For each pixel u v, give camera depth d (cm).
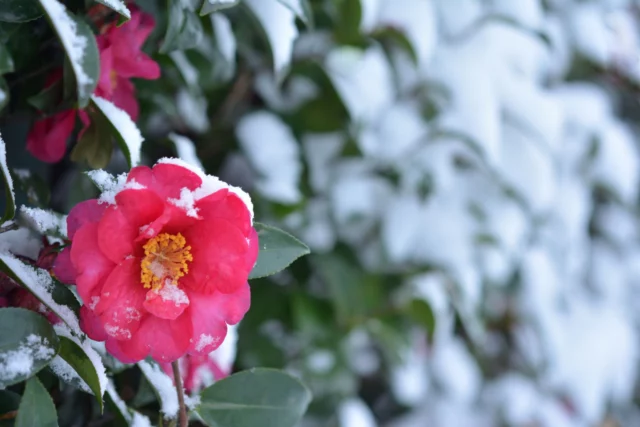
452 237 125
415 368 133
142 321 81
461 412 140
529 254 145
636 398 186
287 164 110
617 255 171
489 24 127
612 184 155
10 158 102
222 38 102
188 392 89
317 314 116
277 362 112
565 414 155
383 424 140
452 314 138
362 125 113
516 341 153
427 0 114
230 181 110
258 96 112
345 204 118
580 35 150
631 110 171
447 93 122
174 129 107
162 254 82
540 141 131
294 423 88
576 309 161
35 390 81
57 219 86
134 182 81
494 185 132
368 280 122
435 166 122
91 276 80
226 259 81
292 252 86
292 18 98
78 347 82
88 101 86
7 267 81
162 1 97
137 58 89
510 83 131
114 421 89
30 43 89
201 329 82
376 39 116
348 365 118
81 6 88
